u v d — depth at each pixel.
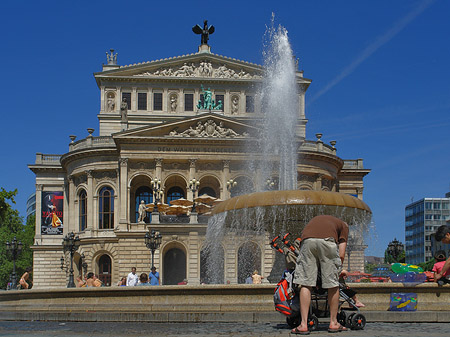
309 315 12.52
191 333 12.74
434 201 192.75
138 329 14.09
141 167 78.06
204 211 73.31
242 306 16.67
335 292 11.99
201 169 78.25
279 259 23.05
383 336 11.30
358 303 13.16
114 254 79.50
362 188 94.75
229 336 11.80
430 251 190.00
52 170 90.88
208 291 17.09
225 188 77.25
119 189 78.38
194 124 78.38
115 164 81.12
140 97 90.12
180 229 68.81
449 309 15.94
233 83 90.81
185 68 90.88
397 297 15.90
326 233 11.91
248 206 21.03
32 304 20.25
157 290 17.73
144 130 77.00
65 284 87.12
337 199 20.72
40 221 89.75
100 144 83.06
